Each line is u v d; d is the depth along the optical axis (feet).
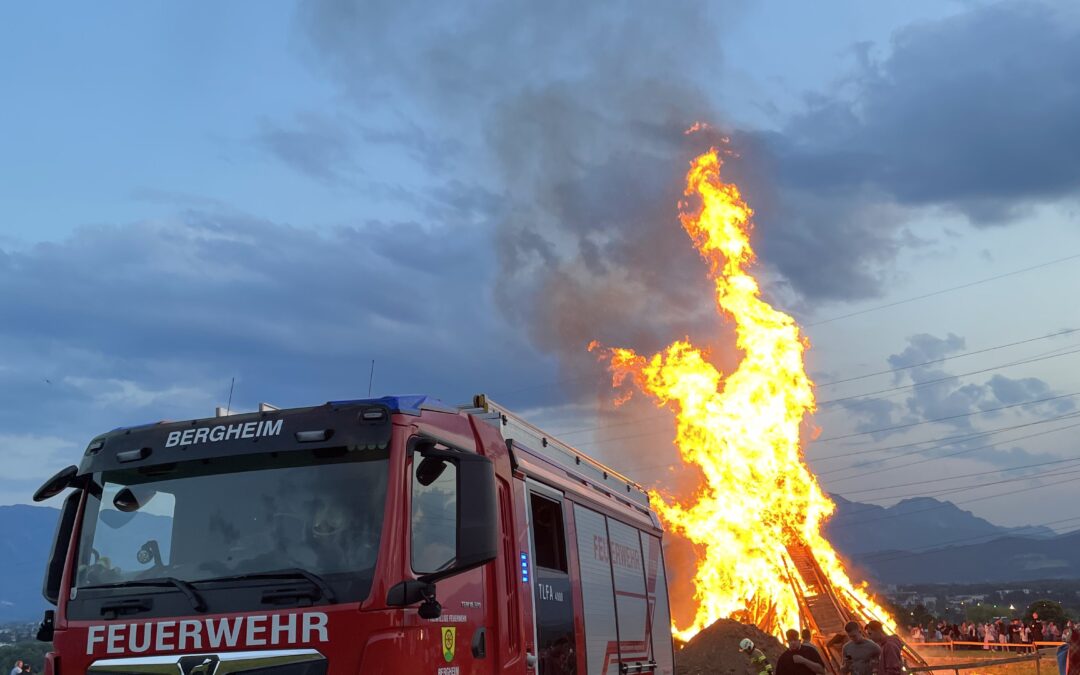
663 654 48.67
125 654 25.21
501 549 30.17
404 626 24.59
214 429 27.12
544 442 36.96
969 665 103.81
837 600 238.27
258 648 24.34
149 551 26.22
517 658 29.84
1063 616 361.51
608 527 42.37
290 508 25.67
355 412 26.18
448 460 25.91
